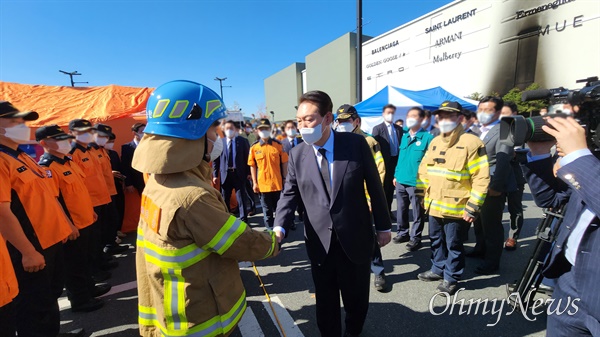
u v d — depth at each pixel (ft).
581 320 4.13
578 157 3.59
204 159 4.41
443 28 48.96
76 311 9.34
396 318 8.26
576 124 3.70
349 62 84.58
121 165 15.93
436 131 21.07
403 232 13.80
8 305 5.63
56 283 8.00
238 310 4.28
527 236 13.55
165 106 3.65
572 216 4.39
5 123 6.53
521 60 38.47
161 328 4.05
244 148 16.89
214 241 3.68
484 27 42.60
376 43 64.80
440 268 9.95
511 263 11.02
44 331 7.00
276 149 16.06
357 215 6.10
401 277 10.52
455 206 8.71
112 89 20.07
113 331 8.41
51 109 16.87
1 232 5.97
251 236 4.09
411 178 12.80
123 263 13.07
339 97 90.38
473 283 9.80
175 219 3.59
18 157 7.03
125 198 16.83
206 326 3.90
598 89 3.60
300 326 8.28
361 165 6.12
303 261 12.34
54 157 9.14
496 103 11.27
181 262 3.69
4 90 17.98
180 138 3.68
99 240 11.97
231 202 20.08
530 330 7.53
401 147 13.48
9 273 5.54
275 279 10.96
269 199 16.14
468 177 8.70
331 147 6.11
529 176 5.65
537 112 6.31
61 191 8.95
